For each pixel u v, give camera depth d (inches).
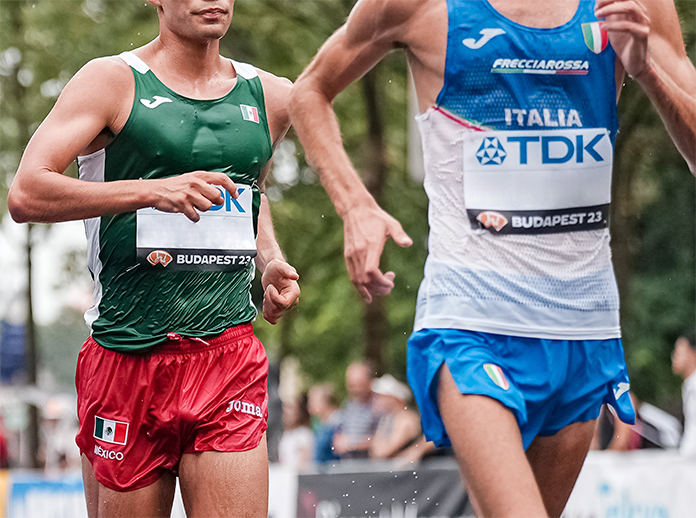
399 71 1226.0
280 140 324.8
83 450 303.4
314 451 818.8
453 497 611.5
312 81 316.5
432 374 290.0
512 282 290.5
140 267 289.9
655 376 1845.5
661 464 618.5
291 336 1818.4
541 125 288.5
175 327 292.4
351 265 306.5
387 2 295.9
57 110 279.3
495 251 291.3
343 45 311.1
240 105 300.2
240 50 1226.0
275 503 618.5
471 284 291.9
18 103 1082.7
